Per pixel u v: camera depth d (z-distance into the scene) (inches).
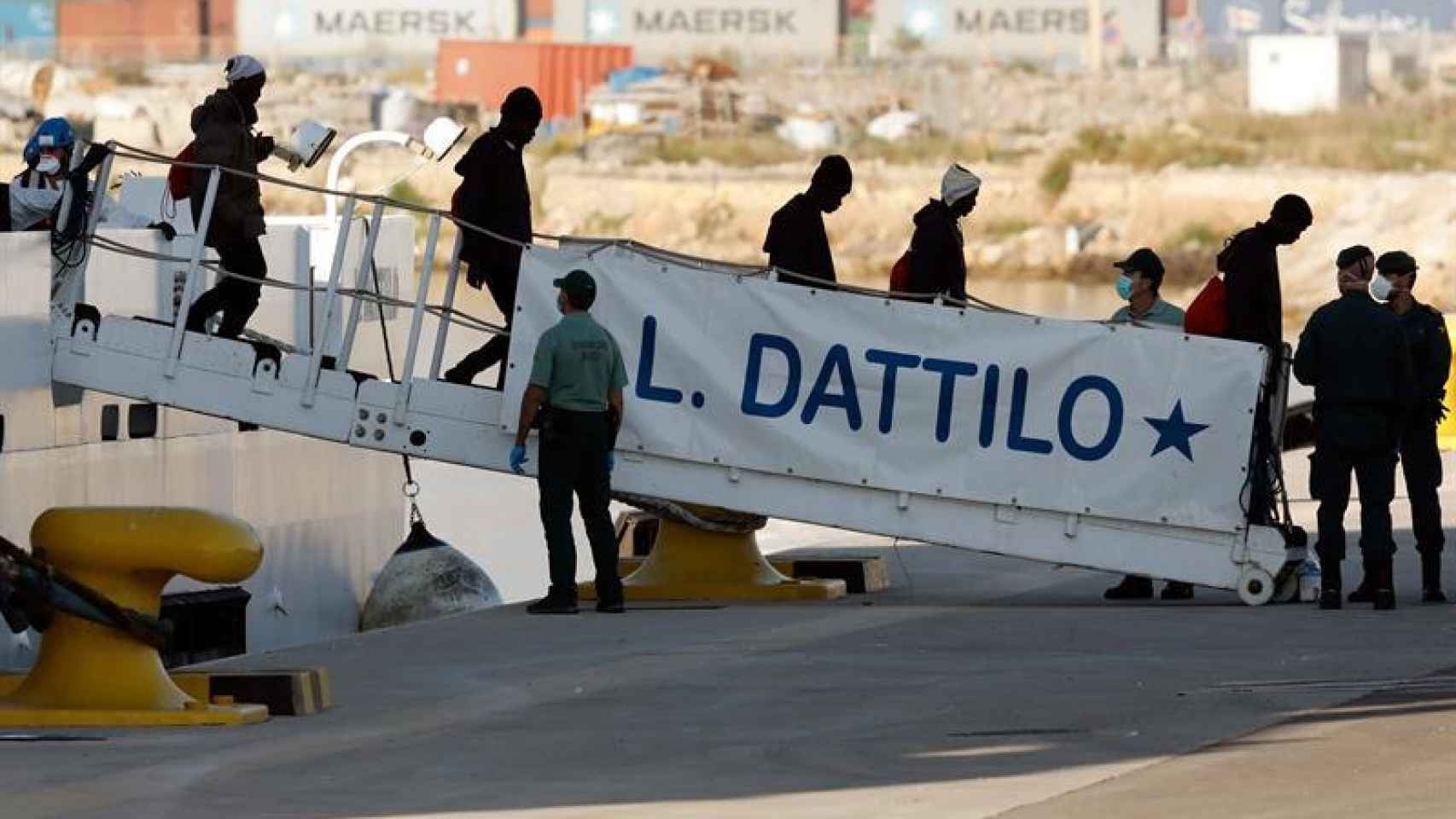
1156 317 2482.8
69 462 2480.3
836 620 2295.8
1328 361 2271.2
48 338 2378.2
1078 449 2342.5
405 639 2191.2
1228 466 2330.2
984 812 1369.3
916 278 2440.9
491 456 2384.4
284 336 2935.5
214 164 2359.7
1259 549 2332.7
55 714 1724.9
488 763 1567.4
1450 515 3127.5
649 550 2915.8
